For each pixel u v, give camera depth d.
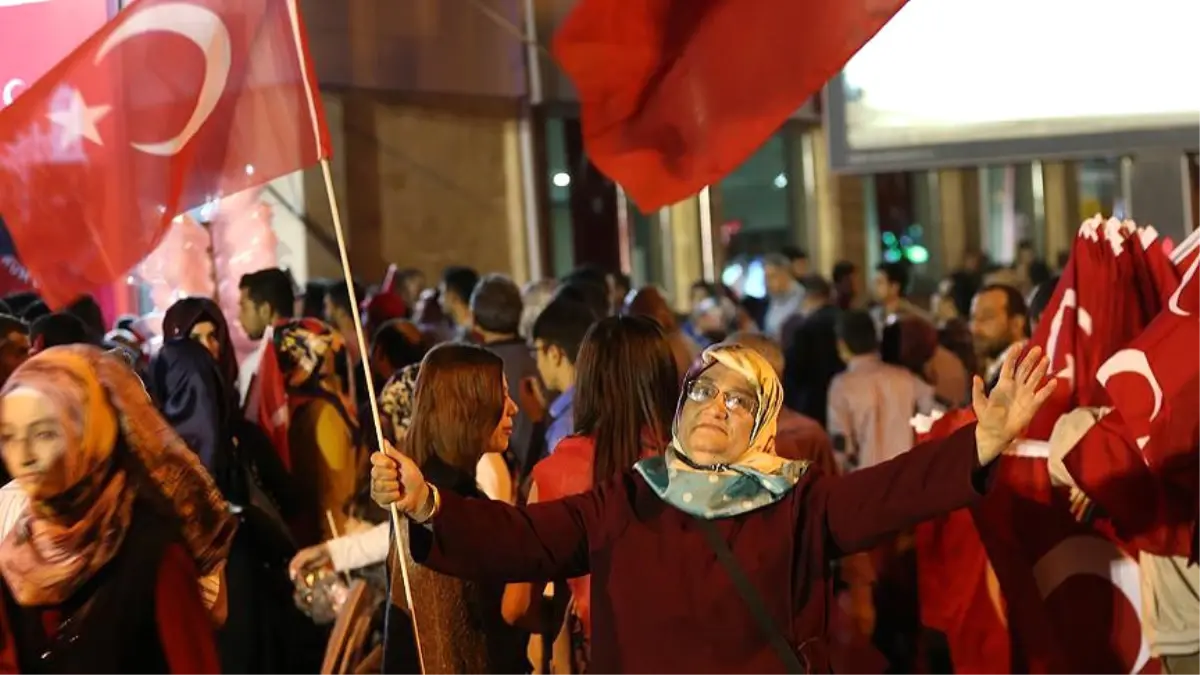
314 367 6.67
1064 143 8.56
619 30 4.84
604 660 3.64
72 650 3.49
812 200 21.77
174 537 3.62
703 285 13.95
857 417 7.56
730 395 3.67
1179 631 4.82
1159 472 4.68
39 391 3.46
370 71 14.46
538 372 7.11
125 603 3.52
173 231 8.50
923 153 8.92
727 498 3.62
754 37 4.87
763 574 3.57
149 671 3.58
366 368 3.80
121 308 9.53
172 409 5.85
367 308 9.41
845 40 4.83
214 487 3.78
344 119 14.23
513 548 3.68
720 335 11.15
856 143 9.08
